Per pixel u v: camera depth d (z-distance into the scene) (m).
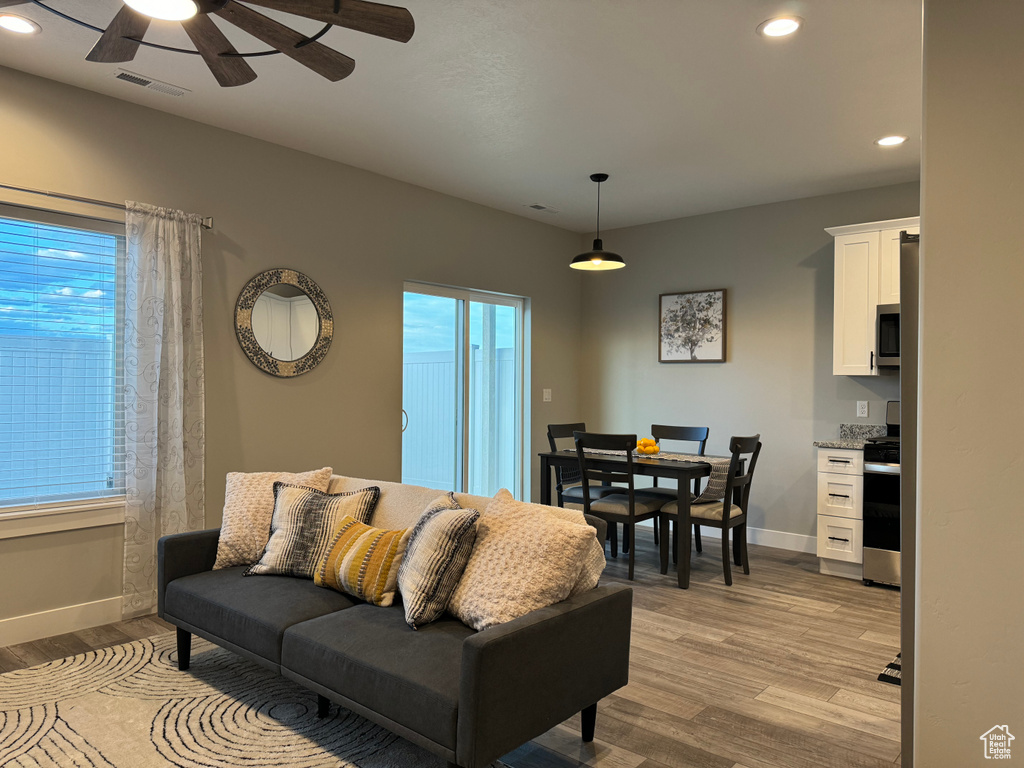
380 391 4.96
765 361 5.66
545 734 2.49
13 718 2.57
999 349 1.49
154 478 3.68
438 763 2.28
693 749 2.40
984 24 1.51
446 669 2.01
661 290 6.29
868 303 4.80
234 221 4.13
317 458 4.57
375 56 3.17
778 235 5.61
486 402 5.97
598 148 4.38
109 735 2.44
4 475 3.36
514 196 5.50
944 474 1.54
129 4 1.77
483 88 3.50
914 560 1.83
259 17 1.85
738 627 3.63
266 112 3.83
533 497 6.30
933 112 1.55
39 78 3.39
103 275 3.68
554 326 6.52
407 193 5.15
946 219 1.54
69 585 3.51
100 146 3.59
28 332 3.43
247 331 4.18
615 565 4.91
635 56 3.15
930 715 1.56
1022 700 1.46
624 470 4.64
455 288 5.64
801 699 2.79
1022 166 1.46
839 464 4.66
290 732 2.47
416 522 2.79
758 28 2.89
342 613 2.48
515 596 2.20
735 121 3.90
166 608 2.98
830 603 4.05
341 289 4.71
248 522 3.15
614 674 2.36
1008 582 1.48
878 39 2.97
